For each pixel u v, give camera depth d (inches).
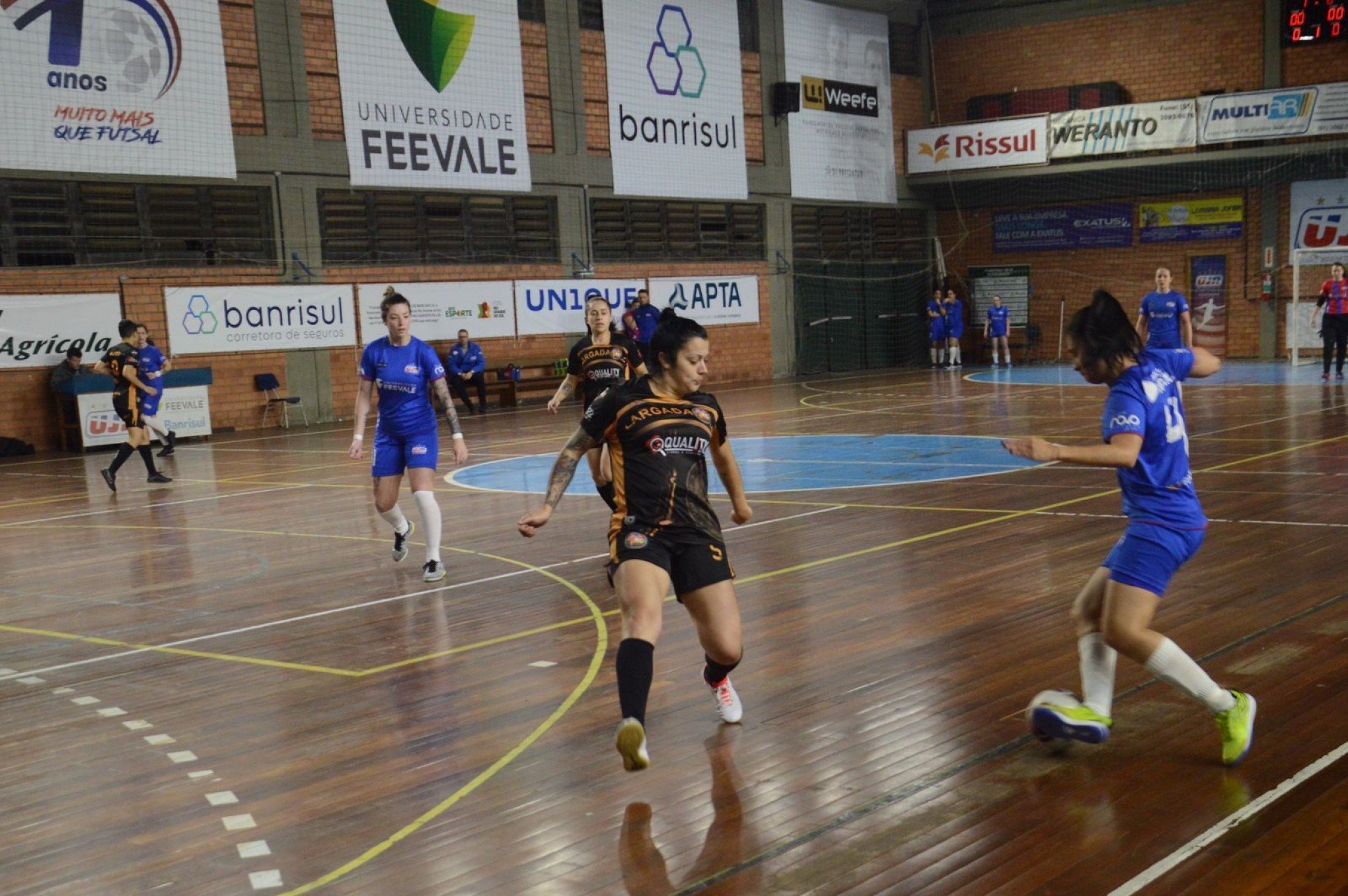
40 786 177.8
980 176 1253.1
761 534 362.9
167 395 804.6
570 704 205.6
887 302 1312.7
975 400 839.1
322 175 882.8
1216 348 1198.9
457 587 309.3
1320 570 275.3
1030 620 245.9
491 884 137.3
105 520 463.8
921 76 1330.0
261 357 863.1
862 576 296.7
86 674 241.3
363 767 179.2
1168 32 1192.2
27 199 750.5
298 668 238.1
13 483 609.6
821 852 141.4
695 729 188.9
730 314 1162.6
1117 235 1236.5
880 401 870.4
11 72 737.6
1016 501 403.2
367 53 900.6
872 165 1283.2
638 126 1079.0
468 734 192.2
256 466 637.9
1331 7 1098.1
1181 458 161.2
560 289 1026.7
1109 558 168.6
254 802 167.2
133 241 798.5
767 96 1184.8
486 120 970.7
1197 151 1129.4
